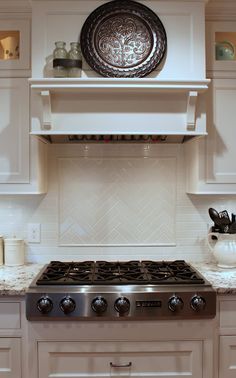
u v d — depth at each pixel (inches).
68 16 78.3
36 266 90.1
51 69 77.8
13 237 94.3
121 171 95.0
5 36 88.8
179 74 78.8
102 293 69.5
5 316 71.7
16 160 83.0
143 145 94.9
